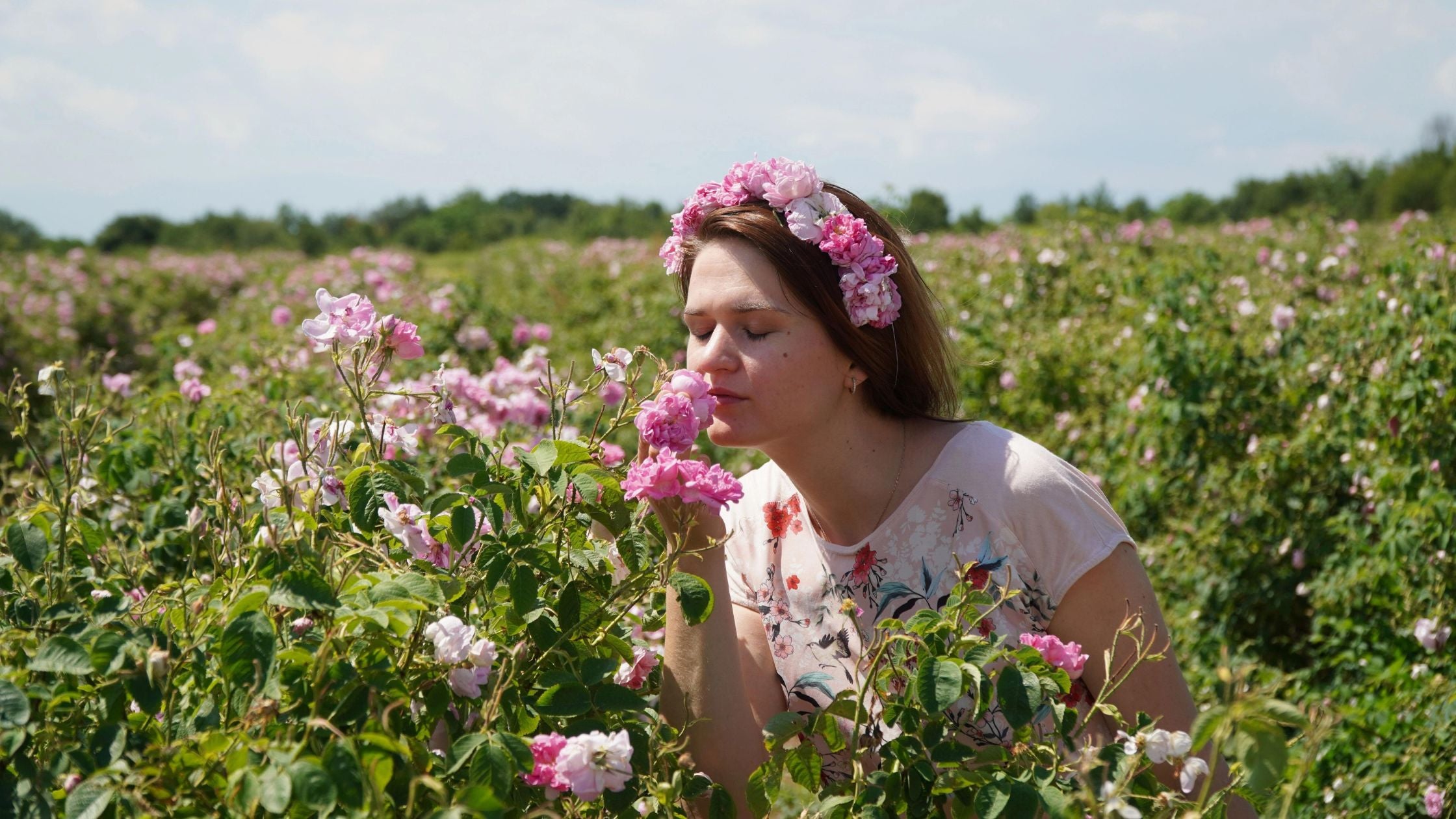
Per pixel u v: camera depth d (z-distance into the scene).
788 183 1.59
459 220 34.31
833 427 1.67
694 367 1.62
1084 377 5.88
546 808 1.27
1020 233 10.66
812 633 1.78
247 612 1.19
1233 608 4.04
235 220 34.34
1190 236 12.25
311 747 1.15
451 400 1.66
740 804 1.58
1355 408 4.13
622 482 1.39
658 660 1.68
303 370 4.17
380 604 1.21
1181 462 4.57
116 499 2.64
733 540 1.87
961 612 1.42
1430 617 3.24
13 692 1.15
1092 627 1.60
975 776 1.32
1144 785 1.34
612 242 19.84
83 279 15.27
